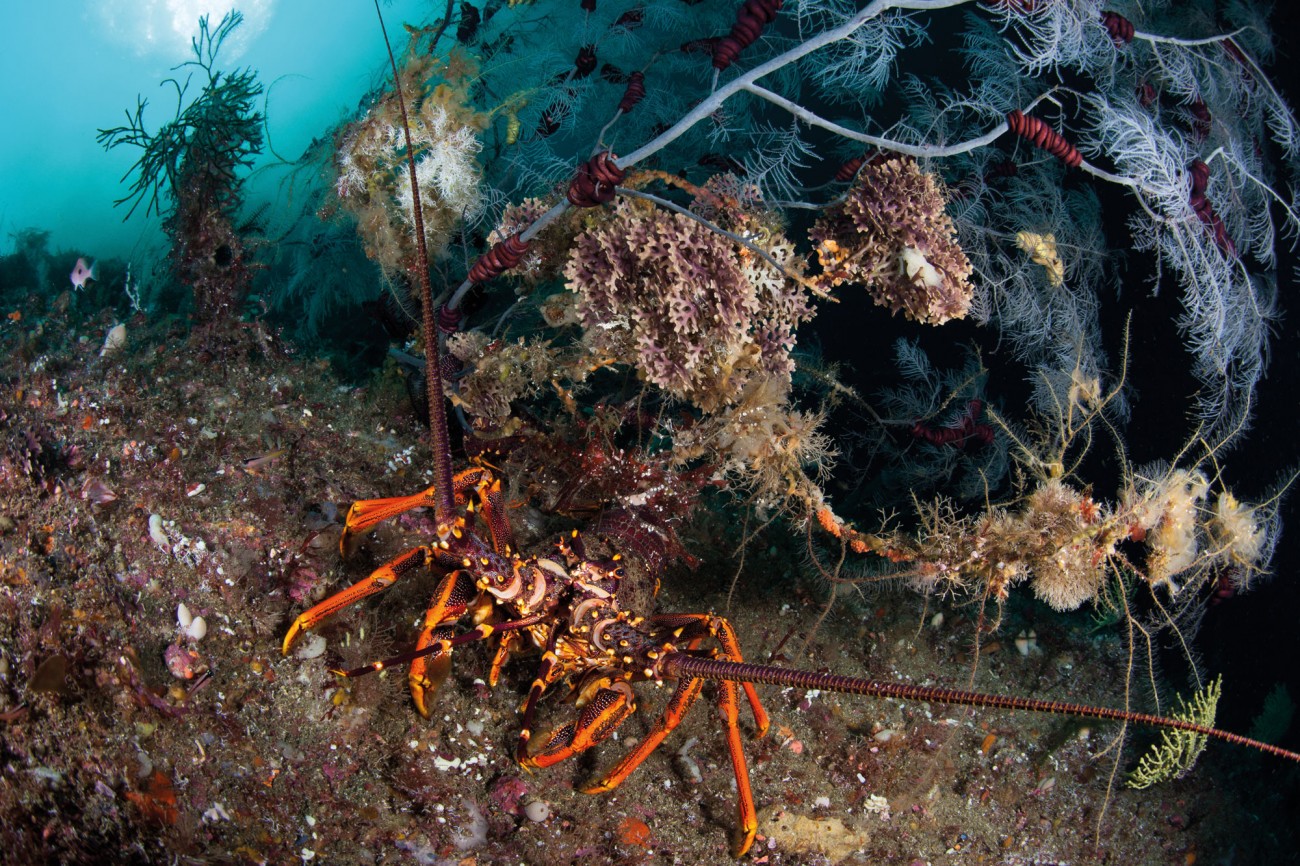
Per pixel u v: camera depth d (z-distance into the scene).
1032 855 0.71
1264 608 0.81
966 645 0.84
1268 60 0.73
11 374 0.71
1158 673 0.87
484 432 0.68
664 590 0.80
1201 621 0.84
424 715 0.56
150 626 0.53
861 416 0.92
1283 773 0.81
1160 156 0.63
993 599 0.87
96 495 0.56
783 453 0.64
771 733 0.70
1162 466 0.71
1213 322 0.69
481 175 0.71
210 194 0.77
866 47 0.65
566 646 0.56
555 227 0.59
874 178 0.56
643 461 0.66
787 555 0.87
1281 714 0.82
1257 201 0.73
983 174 0.75
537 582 0.56
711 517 0.88
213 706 0.52
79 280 0.89
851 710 0.74
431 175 0.65
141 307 0.90
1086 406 0.78
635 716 0.67
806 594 0.84
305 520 0.61
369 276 0.89
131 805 0.49
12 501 0.55
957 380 0.88
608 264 0.54
